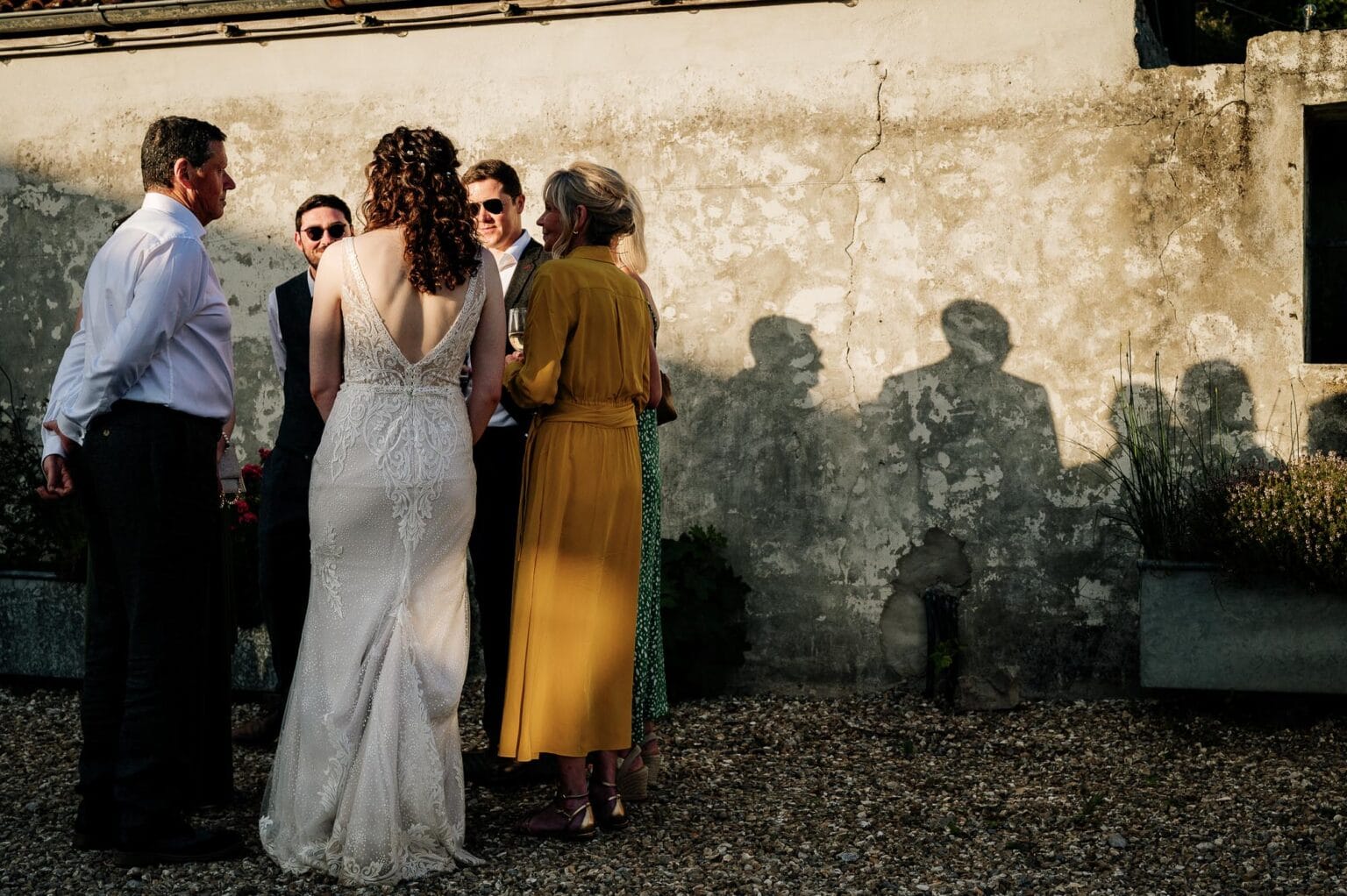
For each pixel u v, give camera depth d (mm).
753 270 5426
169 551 3434
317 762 3357
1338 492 4516
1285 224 4980
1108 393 5145
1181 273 5070
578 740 3592
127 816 3416
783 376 5418
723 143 5430
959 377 5266
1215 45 11594
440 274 3348
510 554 4148
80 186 6066
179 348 3465
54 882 3330
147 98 5992
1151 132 5074
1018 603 5254
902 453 5328
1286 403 5000
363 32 5742
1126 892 3270
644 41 5488
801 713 5160
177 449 3443
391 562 3393
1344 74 4891
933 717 5043
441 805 3391
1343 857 3479
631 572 3686
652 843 3629
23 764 4469
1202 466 5062
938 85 5238
